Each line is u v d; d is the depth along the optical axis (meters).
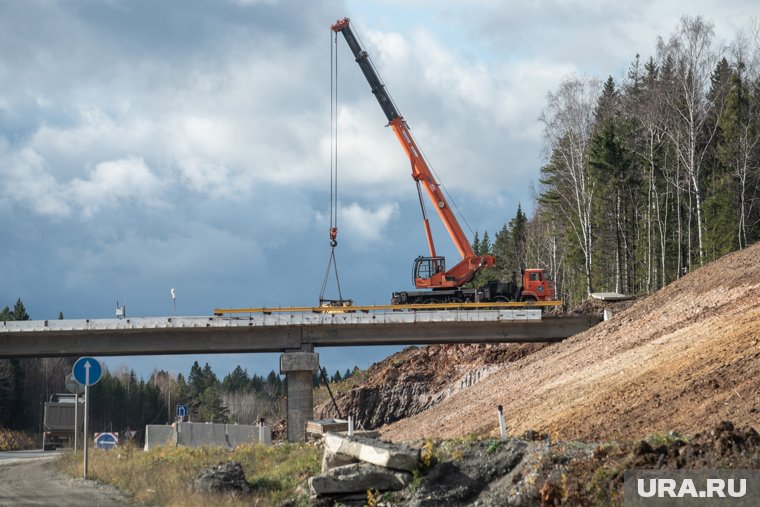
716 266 48.97
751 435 14.88
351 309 61.81
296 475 21.88
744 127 75.19
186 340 61.19
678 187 72.56
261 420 41.66
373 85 64.94
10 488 24.58
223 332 61.16
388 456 17.88
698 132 76.81
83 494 22.81
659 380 28.14
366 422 70.12
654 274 76.25
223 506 19.31
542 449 16.98
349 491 18.03
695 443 15.10
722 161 74.62
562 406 31.97
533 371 46.53
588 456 16.05
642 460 15.12
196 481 21.34
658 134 76.88
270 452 27.33
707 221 72.94
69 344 61.16
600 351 42.62
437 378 70.56
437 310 63.50
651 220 77.06
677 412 23.27
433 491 17.12
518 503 15.74
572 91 77.88
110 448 36.59
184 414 39.91
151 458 28.70
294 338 61.09
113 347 61.22
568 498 15.02
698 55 70.31
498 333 61.00
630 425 24.02
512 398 40.72
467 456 17.88
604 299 63.31
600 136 77.00
